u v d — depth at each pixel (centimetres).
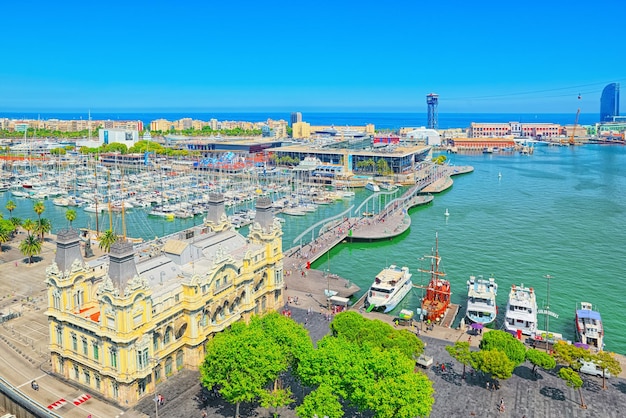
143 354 12112
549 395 12750
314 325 16438
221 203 17425
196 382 13125
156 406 11619
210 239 16088
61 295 12638
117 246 11806
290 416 11800
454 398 12588
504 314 18112
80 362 12656
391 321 17062
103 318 11919
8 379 13025
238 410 11688
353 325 13788
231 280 14838
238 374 11250
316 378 11275
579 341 16100
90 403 12131
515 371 13900
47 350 14512
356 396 10769
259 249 16388
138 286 11919
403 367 11206
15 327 15900
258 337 12025
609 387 13088
